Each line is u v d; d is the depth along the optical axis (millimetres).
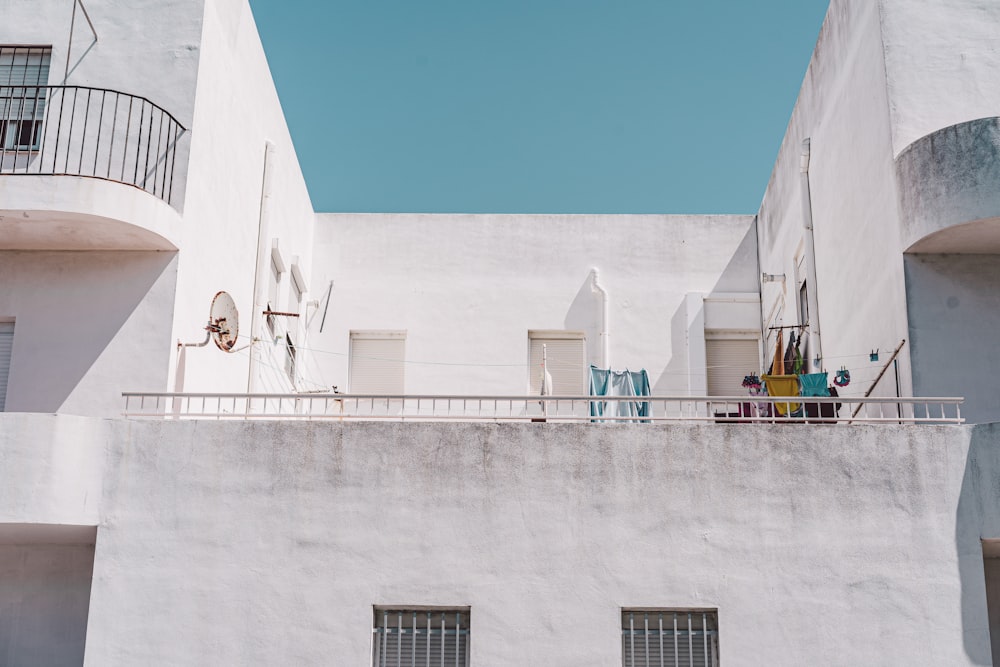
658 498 11250
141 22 13617
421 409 19281
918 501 11133
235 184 15070
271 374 16875
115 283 12773
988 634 10773
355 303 19953
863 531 11094
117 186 12164
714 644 11055
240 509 11234
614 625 10953
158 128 13211
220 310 13500
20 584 12266
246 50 15656
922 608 10883
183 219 12945
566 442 11414
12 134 13250
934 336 12555
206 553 11117
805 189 17109
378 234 20375
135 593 11008
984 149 12023
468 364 19625
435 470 11344
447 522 11211
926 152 12430
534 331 19922
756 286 20219
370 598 11047
